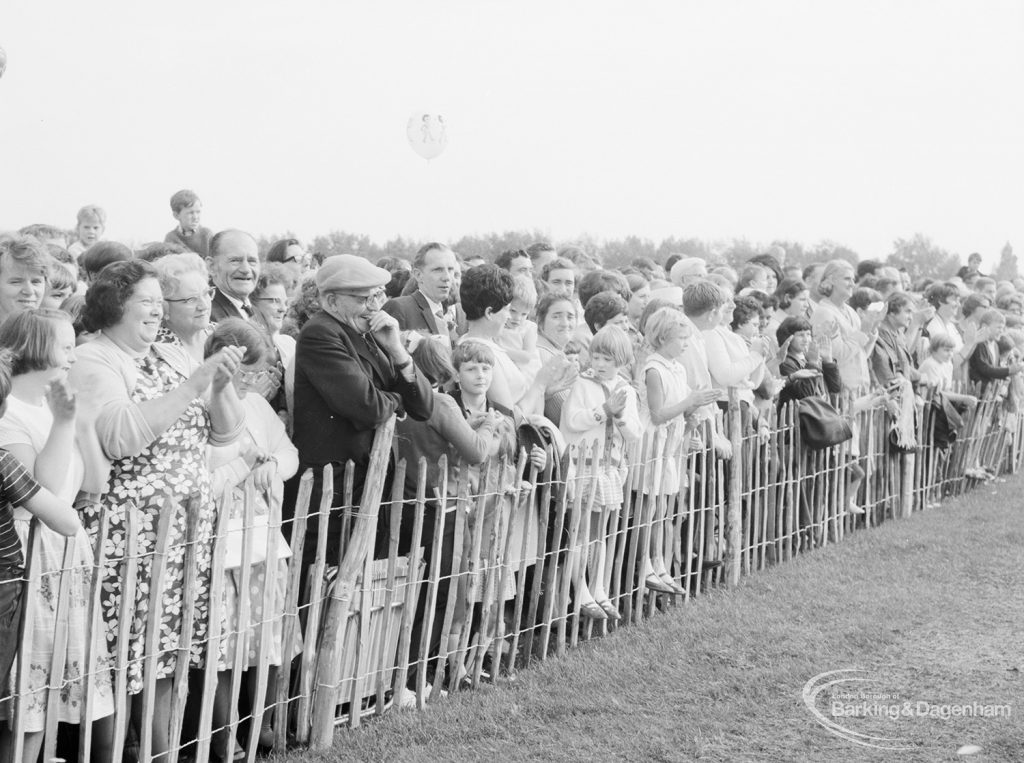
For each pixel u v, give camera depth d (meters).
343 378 5.95
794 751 6.06
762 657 7.49
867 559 10.24
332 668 5.91
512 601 7.60
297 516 5.77
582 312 9.92
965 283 21.17
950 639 7.95
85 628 5.00
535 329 8.57
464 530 6.71
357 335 6.19
